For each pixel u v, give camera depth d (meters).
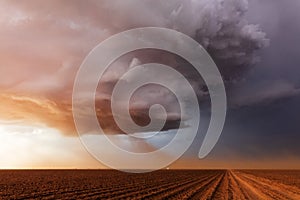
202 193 34.78
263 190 40.81
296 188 45.16
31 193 31.95
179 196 31.28
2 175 76.38
